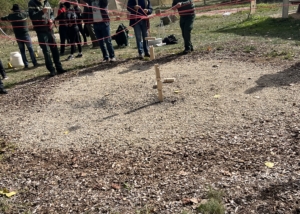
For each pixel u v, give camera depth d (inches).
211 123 181.3
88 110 226.4
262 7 730.8
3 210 130.5
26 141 192.7
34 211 128.2
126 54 390.3
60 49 460.1
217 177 134.1
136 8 339.6
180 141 167.3
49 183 147.3
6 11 810.8
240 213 112.2
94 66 346.6
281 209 111.0
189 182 133.4
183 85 245.6
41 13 311.3
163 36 500.1
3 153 182.2
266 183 125.4
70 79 307.1
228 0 1040.2
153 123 191.8
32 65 405.7
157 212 118.2
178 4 325.1
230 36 415.5
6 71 384.5
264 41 354.3
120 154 163.8
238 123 177.5
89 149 173.3
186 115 195.6
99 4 339.6
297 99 196.5
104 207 125.3
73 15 399.2
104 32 346.0
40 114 231.1
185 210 116.0
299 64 259.0
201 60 309.9
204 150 156.0
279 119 175.9
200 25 583.2
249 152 149.6
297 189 119.5
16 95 281.6
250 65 273.9
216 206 113.3
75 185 142.9
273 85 222.7
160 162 151.6
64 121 213.8
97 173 150.2
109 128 194.1
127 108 220.1
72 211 125.6
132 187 135.6
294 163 136.3
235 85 231.8
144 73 293.9
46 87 292.2
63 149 177.5
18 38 386.3
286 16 493.4
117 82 277.1
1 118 233.3
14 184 149.9
